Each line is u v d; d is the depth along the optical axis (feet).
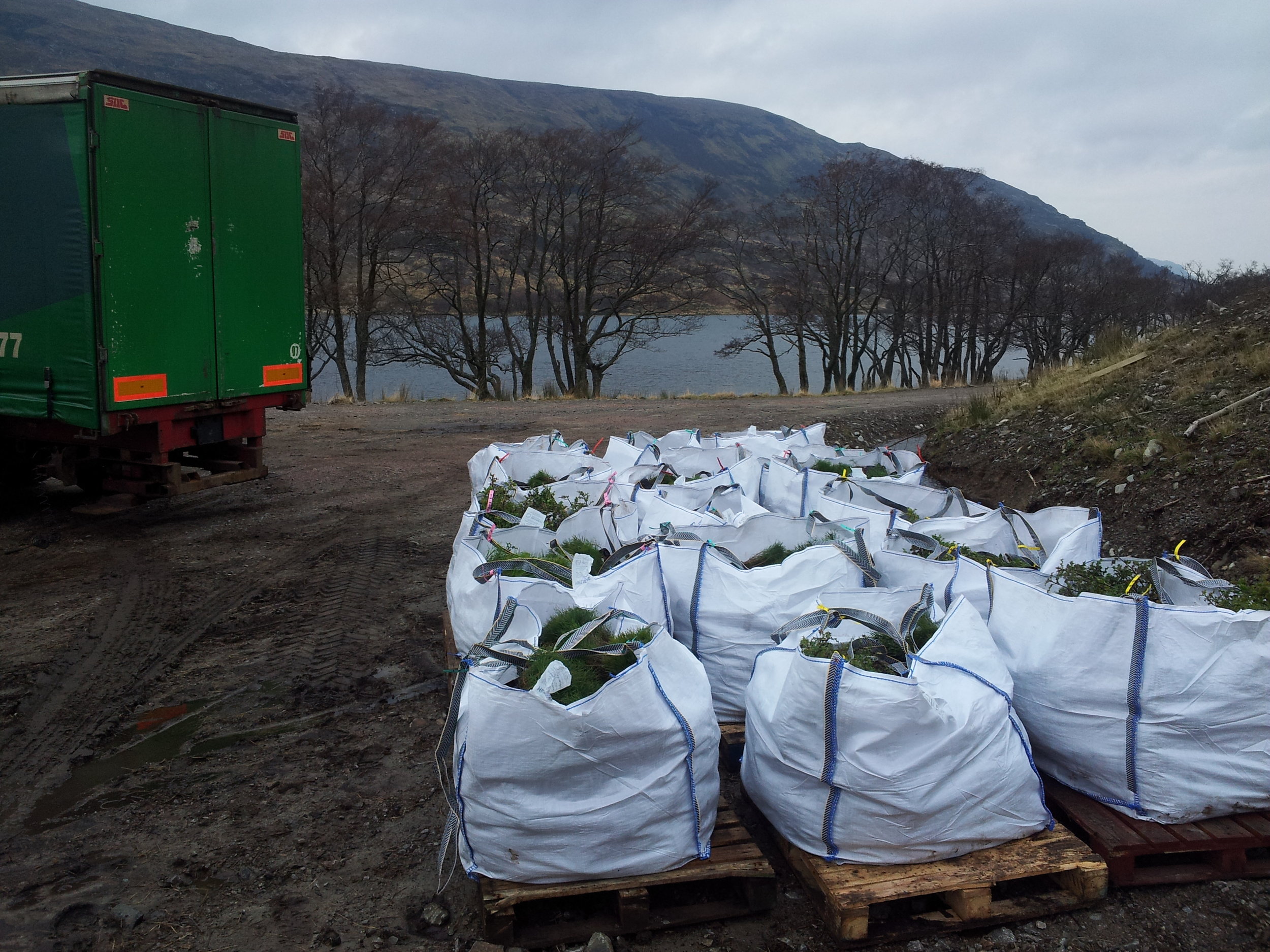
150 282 25.94
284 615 21.74
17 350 25.66
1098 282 143.13
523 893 10.39
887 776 10.49
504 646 11.94
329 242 99.19
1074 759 12.00
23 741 15.61
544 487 20.57
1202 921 10.61
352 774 14.47
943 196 124.47
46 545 27.48
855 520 18.45
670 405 65.21
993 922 10.55
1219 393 29.58
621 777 10.51
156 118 25.68
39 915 11.00
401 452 43.27
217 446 31.99
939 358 146.61
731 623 14.82
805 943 10.44
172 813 13.35
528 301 107.04
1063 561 15.61
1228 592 12.64
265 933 10.71
